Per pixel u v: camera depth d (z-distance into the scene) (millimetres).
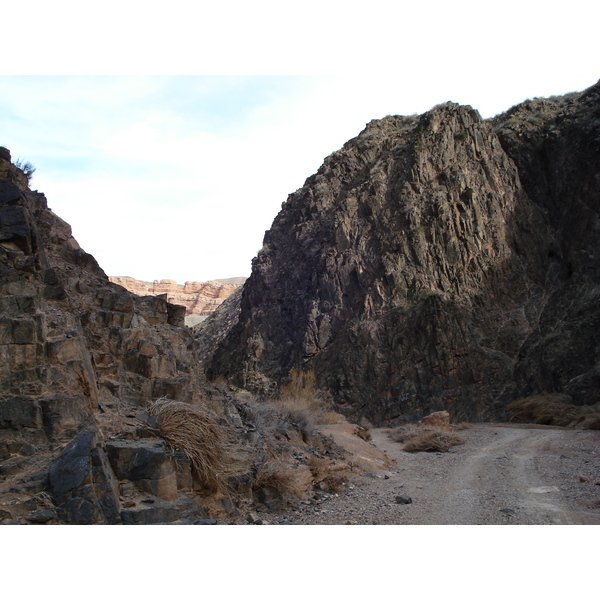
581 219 42938
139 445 7105
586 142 44938
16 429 6867
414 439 18297
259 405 13438
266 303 52625
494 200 45406
